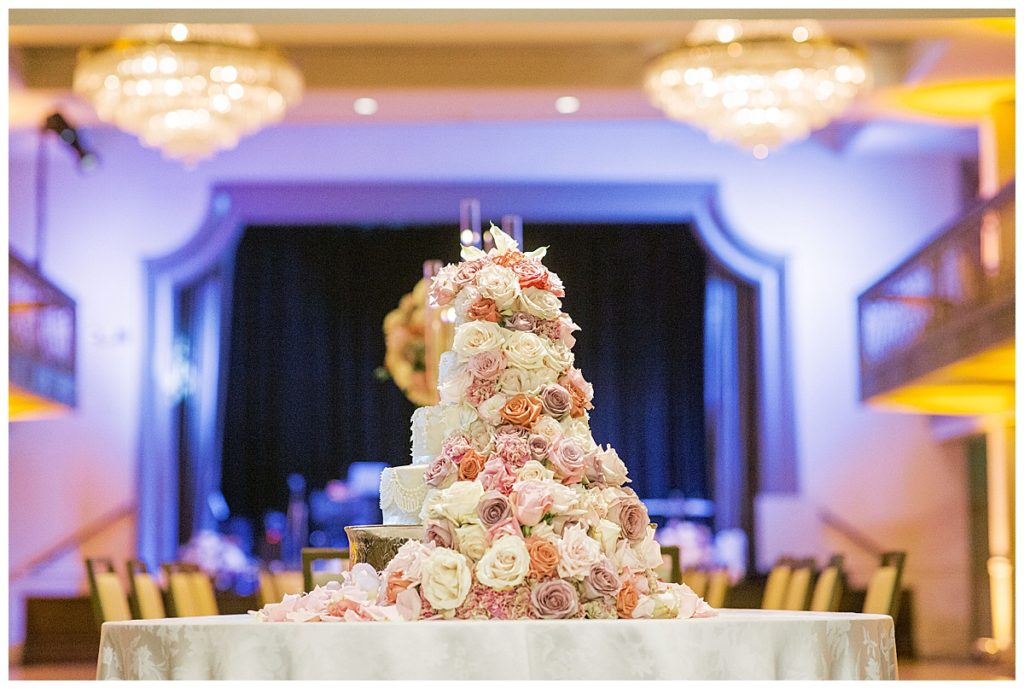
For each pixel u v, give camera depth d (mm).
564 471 3111
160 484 14352
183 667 2844
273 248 15117
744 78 11070
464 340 3240
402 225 14930
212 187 14508
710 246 14727
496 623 2752
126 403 14281
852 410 14367
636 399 15031
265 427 15078
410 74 12539
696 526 13375
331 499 14625
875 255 14461
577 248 15047
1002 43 11414
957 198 14414
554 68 12477
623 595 2982
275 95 11344
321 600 3064
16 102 12953
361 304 15164
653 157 14555
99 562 7461
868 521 14211
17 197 14219
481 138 14570
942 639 13828
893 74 12195
